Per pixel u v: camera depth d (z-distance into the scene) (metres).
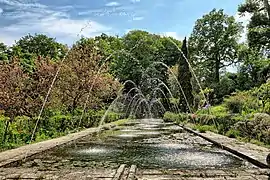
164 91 38.06
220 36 36.41
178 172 5.04
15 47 30.39
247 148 7.52
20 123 10.77
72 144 9.55
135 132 14.45
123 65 39.00
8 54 30.30
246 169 5.33
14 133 9.30
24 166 5.89
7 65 13.11
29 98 12.49
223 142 8.87
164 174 4.91
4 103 11.45
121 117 31.38
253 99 14.68
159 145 9.16
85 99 16.20
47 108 13.73
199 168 5.59
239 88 28.25
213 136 10.90
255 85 23.59
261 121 9.14
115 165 5.98
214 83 32.75
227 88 30.67
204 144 9.36
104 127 16.84
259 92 13.68
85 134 12.27
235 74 31.94
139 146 8.95
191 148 8.44
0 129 8.69
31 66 20.45
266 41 19.98
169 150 8.06
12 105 11.64
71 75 15.48
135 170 5.18
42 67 14.30
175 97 33.81
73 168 5.61
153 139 11.01
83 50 16.81
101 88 16.91
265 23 19.91
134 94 37.94
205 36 37.19
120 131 15.15
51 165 6.01
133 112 36.09
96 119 19.27
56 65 14.76
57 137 11.30
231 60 36.25
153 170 5.22
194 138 11.30
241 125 10.41
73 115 15.73
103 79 17.36
